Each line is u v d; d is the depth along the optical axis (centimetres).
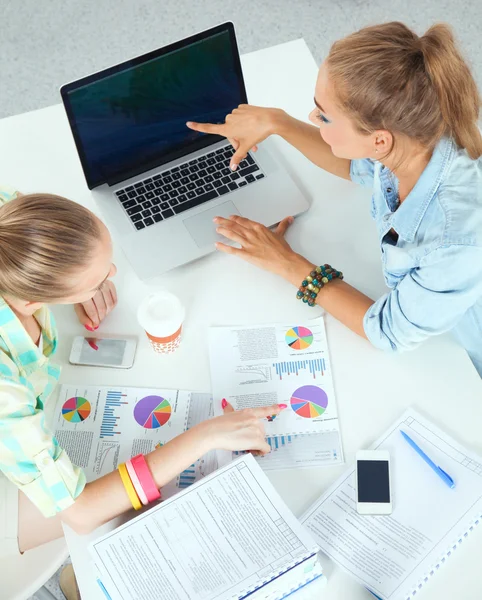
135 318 137
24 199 105
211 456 123
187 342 134
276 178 150
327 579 111
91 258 108
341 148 119
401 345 127
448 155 114
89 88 133
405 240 123
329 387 128
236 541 108
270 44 274
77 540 116
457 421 124
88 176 145
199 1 284
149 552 108
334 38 275
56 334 130
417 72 101
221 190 149
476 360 144
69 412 126
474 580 110
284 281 140
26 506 131
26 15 283
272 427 124
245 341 133
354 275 140
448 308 120
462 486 117
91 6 284
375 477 118
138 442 124
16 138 158
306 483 119
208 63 141
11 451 111
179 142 150
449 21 276
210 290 139
